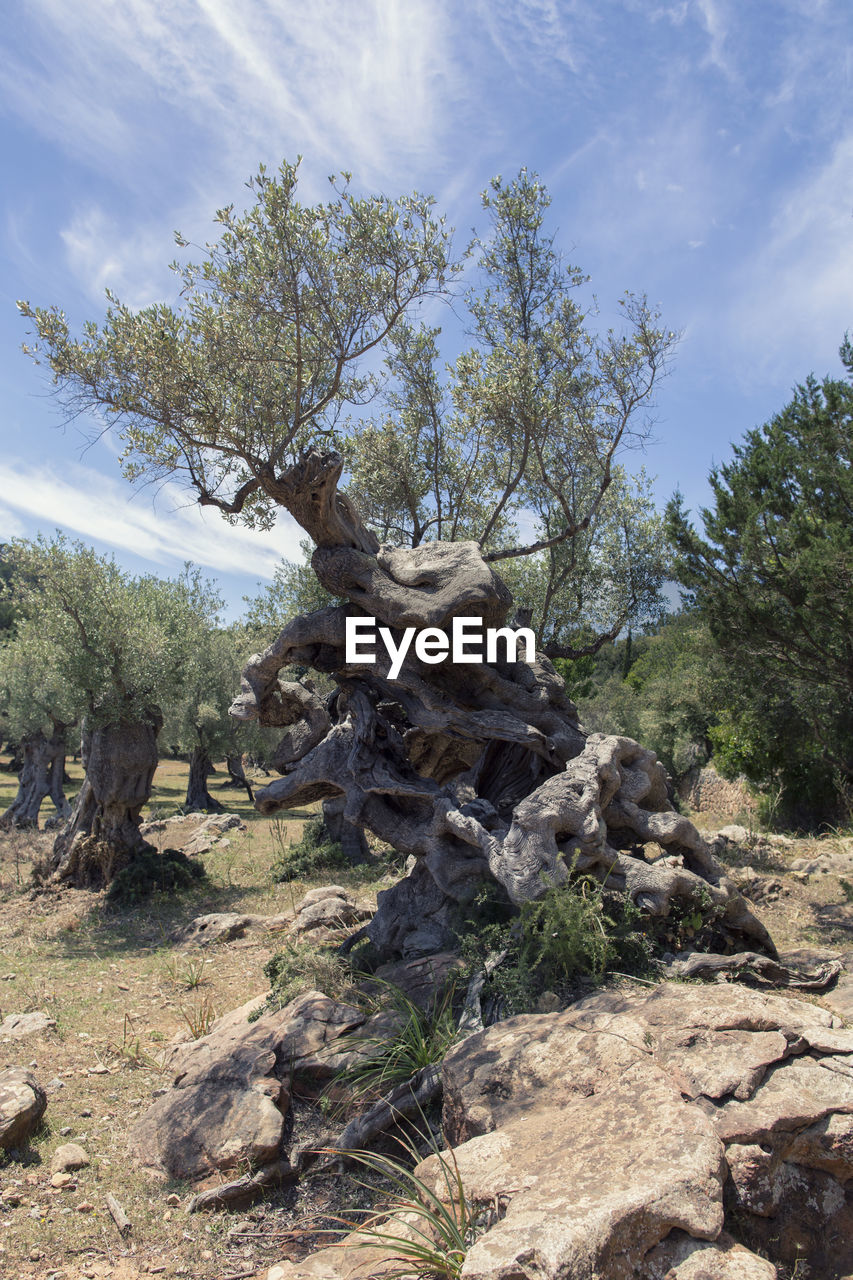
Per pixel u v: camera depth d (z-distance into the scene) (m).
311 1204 5.21
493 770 8.38
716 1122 3.77
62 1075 7.46
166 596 22.16
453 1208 3.68
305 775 8.34
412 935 7.44
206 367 9.05
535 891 5.95
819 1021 4.60
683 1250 3.08
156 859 16.98
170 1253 4.74
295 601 19.31
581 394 11.89
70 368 8.78
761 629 10.67
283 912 13.39
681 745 24.00
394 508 14.24
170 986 10.31
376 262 9.37
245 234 8.93
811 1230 3.55
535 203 13.28
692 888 6.32
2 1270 4.54
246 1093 5.97
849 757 14.38
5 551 17.84
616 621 15.45
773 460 11.26
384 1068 5.69
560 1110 4.18
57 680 21.30
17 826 27.20
